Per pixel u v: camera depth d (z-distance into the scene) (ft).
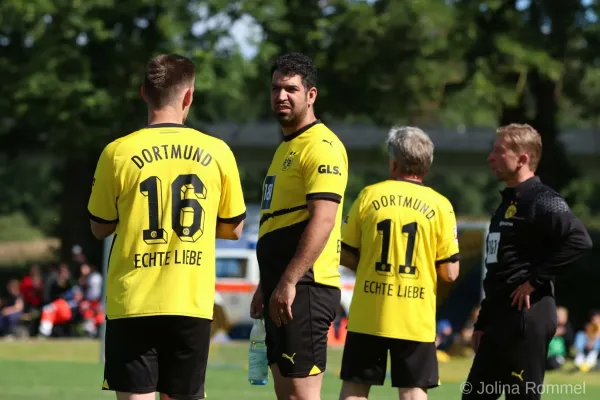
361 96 297.94
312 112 59.52
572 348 195.31
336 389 116.37
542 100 307.99
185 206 51.26
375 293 67.77
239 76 301.22
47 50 294.66
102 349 148.97
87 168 356.79
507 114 303.07
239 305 200.34
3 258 516.73
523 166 64.18
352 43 291.17
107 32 292.20
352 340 68.39
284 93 58.13
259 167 475.31
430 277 68.28
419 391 67.77
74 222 355.77
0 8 296.71
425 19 280.72
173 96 52.70
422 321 67.77
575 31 291.38
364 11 286.05
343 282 187.62
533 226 62.64
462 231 153.79
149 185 51.16
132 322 50.80
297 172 57.67
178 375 51.60
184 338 51.16
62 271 229.86
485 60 269.64
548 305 62.90
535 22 286.66
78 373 130.93
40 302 237.66
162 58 53.26
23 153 408.67
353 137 433.89
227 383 121.80
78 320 224.53
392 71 290.56
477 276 153.99
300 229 57.77
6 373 129.90
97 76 300.61
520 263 62.95
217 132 433.07
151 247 51.01
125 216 51.34
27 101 300.61
